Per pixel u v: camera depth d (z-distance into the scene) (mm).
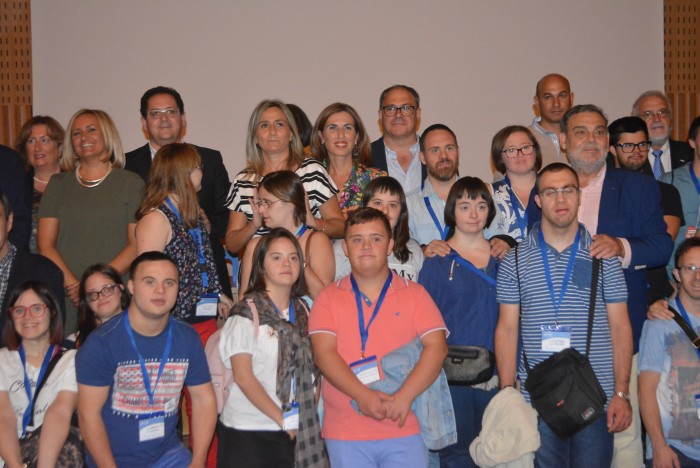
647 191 3521
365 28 6188
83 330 3391
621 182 3553
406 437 3010
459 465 3398
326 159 4324
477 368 3279
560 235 3221
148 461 3025
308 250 3416
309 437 2994
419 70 6207
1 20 6055
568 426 3047
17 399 3121
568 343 3121
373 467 2990
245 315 3010
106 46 6070
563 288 3164
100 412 2977
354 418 3006
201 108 6121
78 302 3613
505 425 3111
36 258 3494
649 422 3344
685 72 6355
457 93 6230
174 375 3053
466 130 6246
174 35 6094
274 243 3078
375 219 3115
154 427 3014
